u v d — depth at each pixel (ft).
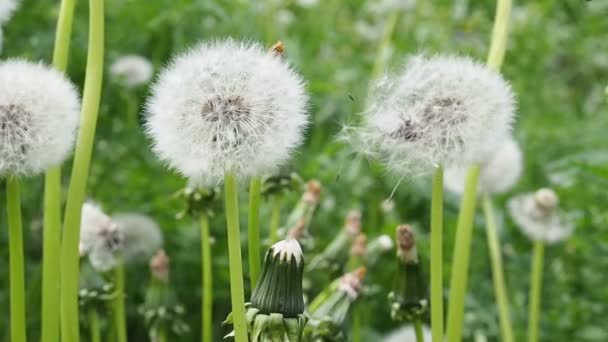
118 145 2.40
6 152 1.07
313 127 2.60
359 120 1.24
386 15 3.16
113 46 2.60
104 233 1.50
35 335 2.06
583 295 2.26
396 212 2.34
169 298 1.59
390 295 1.35
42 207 2.30
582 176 1.98
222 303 2.14
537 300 1.86
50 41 2.38
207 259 1.53
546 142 2.74
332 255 1.59
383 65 2.58
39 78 1.10
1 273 2.21
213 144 1.05
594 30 3.22
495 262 1.80
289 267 1.10
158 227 1.98
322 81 2.71
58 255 1.22
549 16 3.26
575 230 2.16
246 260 2.01
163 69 1.11
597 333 2.09
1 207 2.29
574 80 3.39
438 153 1.12
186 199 1.50
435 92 1.13
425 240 2.19
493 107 1.13
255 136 1.05
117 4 2.57
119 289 1.53
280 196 1.48
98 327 1.50
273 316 1.09
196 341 2.11
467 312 2.06
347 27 3.26
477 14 3.22
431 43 2.93
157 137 1.07
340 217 2.23
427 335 1.52
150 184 2.26
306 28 3.07
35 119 1.08
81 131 1.18
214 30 2.58
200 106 1.06
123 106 2.49
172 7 2.47
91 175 2.33
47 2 2.44
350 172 2.25
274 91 1.07
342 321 1.35
